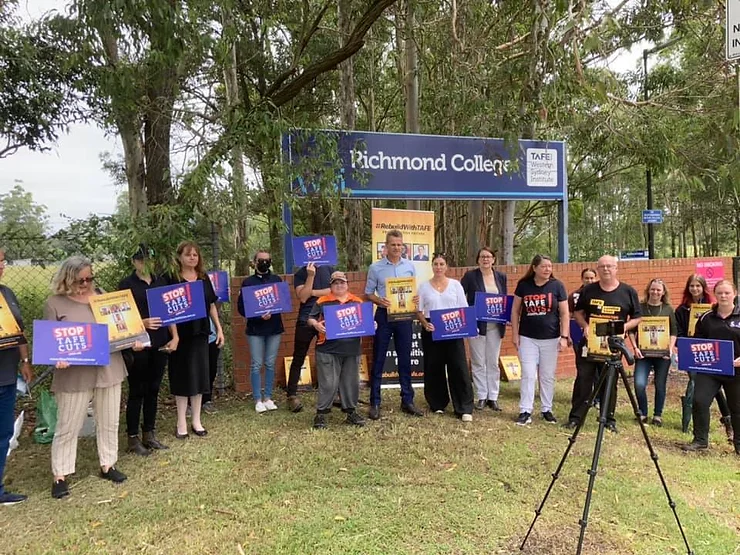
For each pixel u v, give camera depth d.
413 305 5.83
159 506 3.87
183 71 6.16
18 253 5.50
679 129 10.03
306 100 13.66
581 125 10.62
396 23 9.83
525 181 8.09
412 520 3.67
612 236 27.33
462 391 5.86
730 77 7.66
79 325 3.94
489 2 8.37
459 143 7.63
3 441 3.96
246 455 4.79
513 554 3.30
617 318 5.59
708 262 9.05
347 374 5.54
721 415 5.95
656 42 10.30
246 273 9.89
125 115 6.16
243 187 5.67
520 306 5.96
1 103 8.07
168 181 6.20
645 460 4.84
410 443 5.09
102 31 4.91
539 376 5.96
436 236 16.84
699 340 5.16
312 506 3.86
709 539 3.53
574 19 5.82
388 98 16.78
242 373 6.81
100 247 5.60
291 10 9.20
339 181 6.59
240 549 3.32
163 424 5.66
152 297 4.80
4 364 3.87
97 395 4.29
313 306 5.70
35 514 3.80
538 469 4.55
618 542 3.45
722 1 7.32
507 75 7.20
